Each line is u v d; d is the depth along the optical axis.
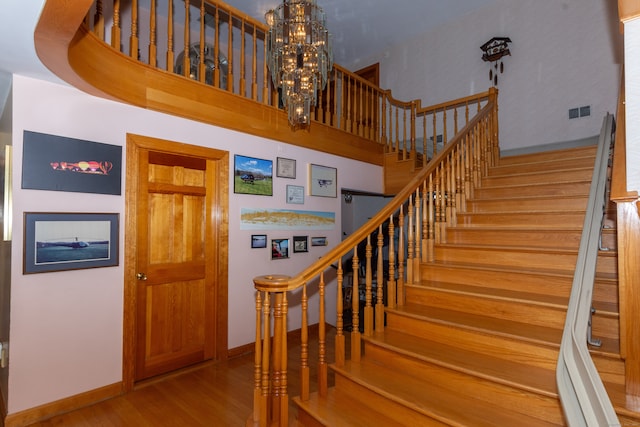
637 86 1.08
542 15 4.80
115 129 2.82
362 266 6.51
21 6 1.58
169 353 3.18
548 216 2.97
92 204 2.71
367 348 2.43
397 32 5.84
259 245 3.84
